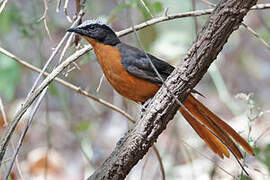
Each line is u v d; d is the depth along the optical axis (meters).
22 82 14.11
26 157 13.32
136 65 8.84
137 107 13.68
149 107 7.40
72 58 7.96
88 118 14.04
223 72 16.34
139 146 7.50
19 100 13.60
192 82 7.12
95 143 13.82
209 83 16.50
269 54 17.19
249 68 16.66
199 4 15.14
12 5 11.63
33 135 13.73
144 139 7.46
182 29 13.60
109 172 7.69
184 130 14.27
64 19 13.77
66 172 13.12
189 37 13.41
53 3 13.39
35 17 11.02
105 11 14.48
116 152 7.71
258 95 16.28
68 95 13.88
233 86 16.42
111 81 9.13
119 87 9.13
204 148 13.16
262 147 11.45
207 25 6.83
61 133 14.21
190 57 7.00
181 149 12.92
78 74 14.27
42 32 12.61
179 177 12.35
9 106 13.00
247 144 8.38
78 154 13.84
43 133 13.78
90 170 12.25
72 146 14.11
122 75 8.91
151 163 13.17
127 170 7.70
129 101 13.53
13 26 12.00
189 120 8.89
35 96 7.49
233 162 11.75
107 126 14.50
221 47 6.87
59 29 13.73
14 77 11.41
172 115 7.41
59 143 14.12
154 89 8.92
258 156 9.45
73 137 14.19
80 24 8.99
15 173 12.19
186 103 8.59
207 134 8.89
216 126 8.60
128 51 8.98
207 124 8.72
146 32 13.13
